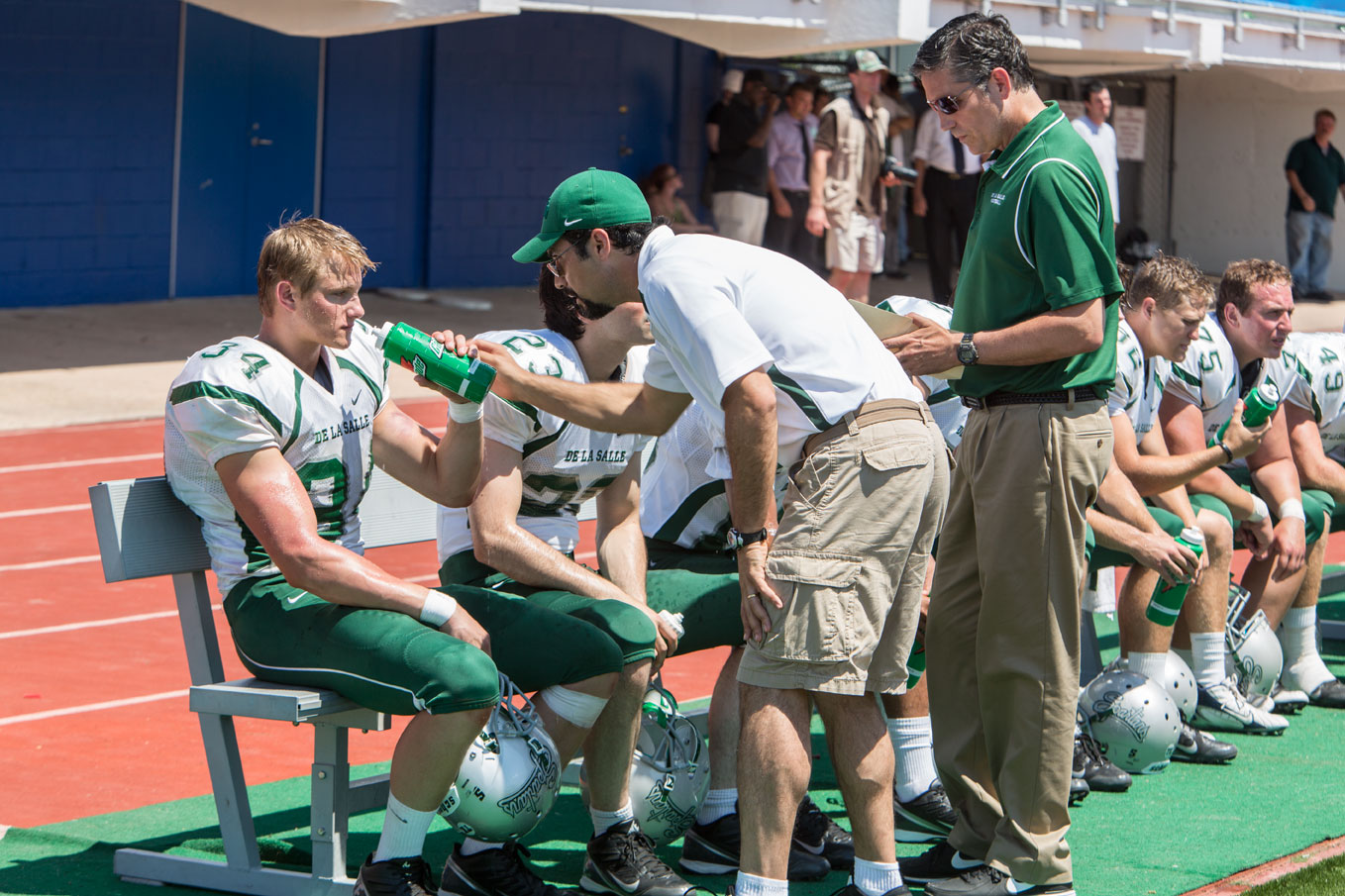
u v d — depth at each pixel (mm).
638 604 4715
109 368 14992
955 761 4891
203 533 4566
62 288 18266
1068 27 18484
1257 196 27766
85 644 7555
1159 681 6191
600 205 4520
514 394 4566
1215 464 6020
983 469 4621
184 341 16594
